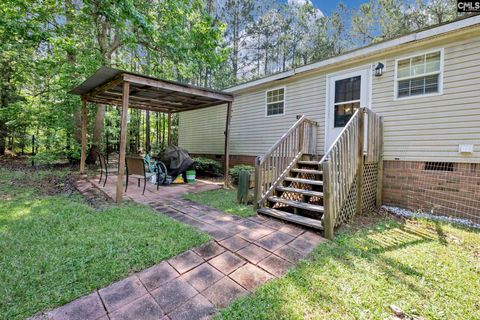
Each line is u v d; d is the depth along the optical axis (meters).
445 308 1.85
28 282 1.96
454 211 4.27
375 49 5.10
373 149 4.71
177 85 5.35
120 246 2.60
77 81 7.89
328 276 2.23
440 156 4.44
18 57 9.10
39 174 7.18
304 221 3.47
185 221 3.59
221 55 9.91
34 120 9.74
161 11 8.34
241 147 8.64
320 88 6.33
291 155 5.01
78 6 8.05
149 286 2.04
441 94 4.43
